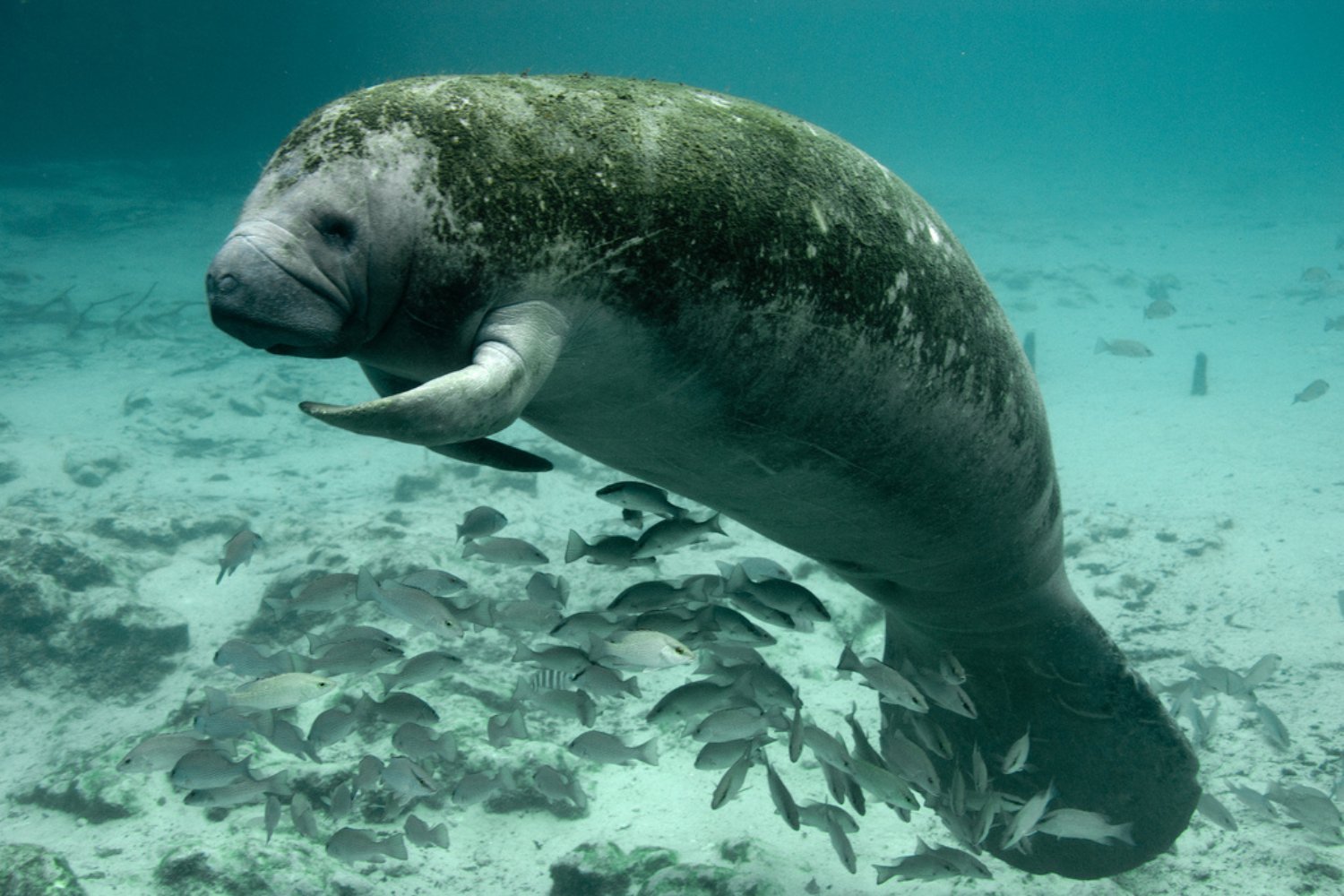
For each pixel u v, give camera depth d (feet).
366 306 7.93
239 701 15.05
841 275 9.58
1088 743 15.53
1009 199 189.88
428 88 8.44
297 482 49.42
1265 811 17.61
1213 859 17.79
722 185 8.89
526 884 18.74
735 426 9.78
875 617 29.53
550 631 16.22
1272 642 26.12
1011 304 98.68
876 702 25.05
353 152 7.86
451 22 442.50
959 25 553.23
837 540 12.26
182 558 35.86
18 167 153.17
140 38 214.28
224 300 7.34
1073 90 634.02
